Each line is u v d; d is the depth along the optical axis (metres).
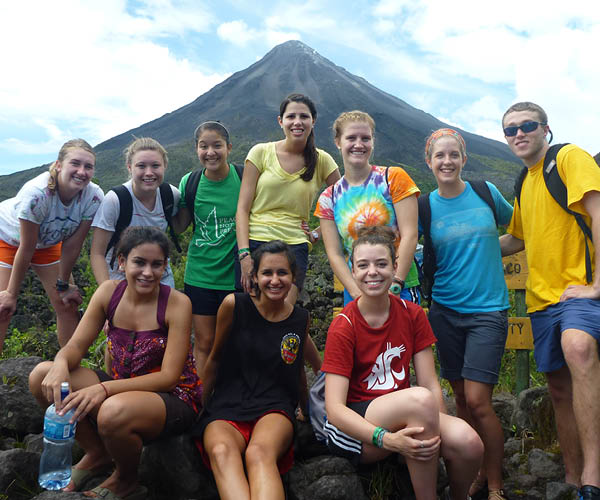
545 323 3.25
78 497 2.54
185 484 2.80
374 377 2.84
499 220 3.66
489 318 3.27
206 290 4.04
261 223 3.74
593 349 2.86
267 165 3.78
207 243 4.02
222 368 3.06
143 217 3.92
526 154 3.35
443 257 3.50
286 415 2.88
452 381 3.53
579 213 3.10
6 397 3.44
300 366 3.11
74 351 2.84
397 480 2.94
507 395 4.65
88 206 4.13
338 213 3.47
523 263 4.95
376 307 2.88
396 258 3.25
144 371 2.94
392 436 2.49
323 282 8.34
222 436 2.68
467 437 2.54
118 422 2.55
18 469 2.82
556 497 2.99
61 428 2.62
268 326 3.05
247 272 3.61
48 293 4.52
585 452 2.78
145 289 2.86
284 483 2.89
